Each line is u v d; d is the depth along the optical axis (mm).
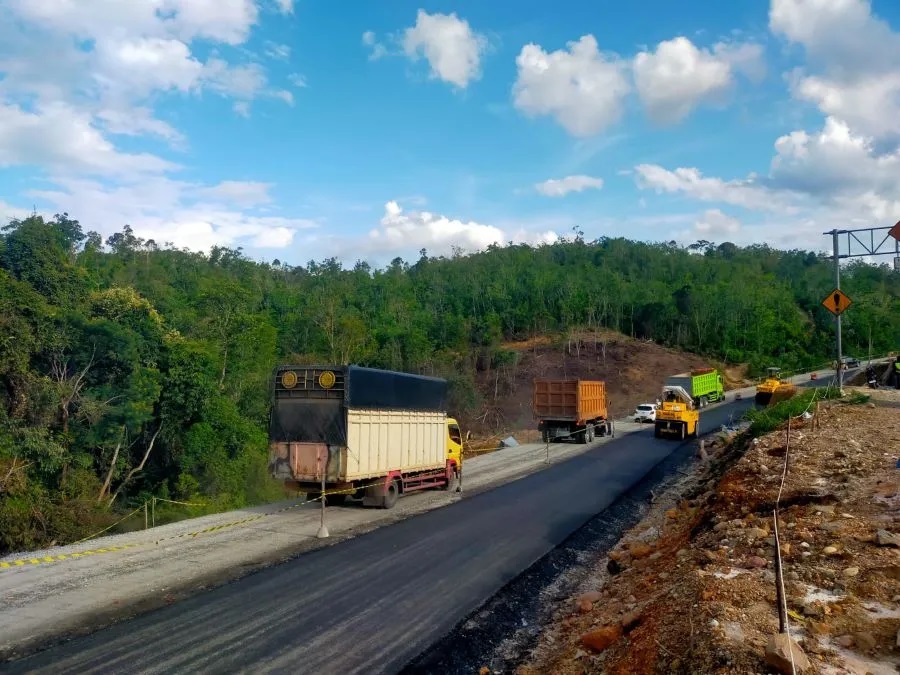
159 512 30469
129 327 33250
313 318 65562
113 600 9195
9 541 23391
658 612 7027
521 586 10203
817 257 148250
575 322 95812
